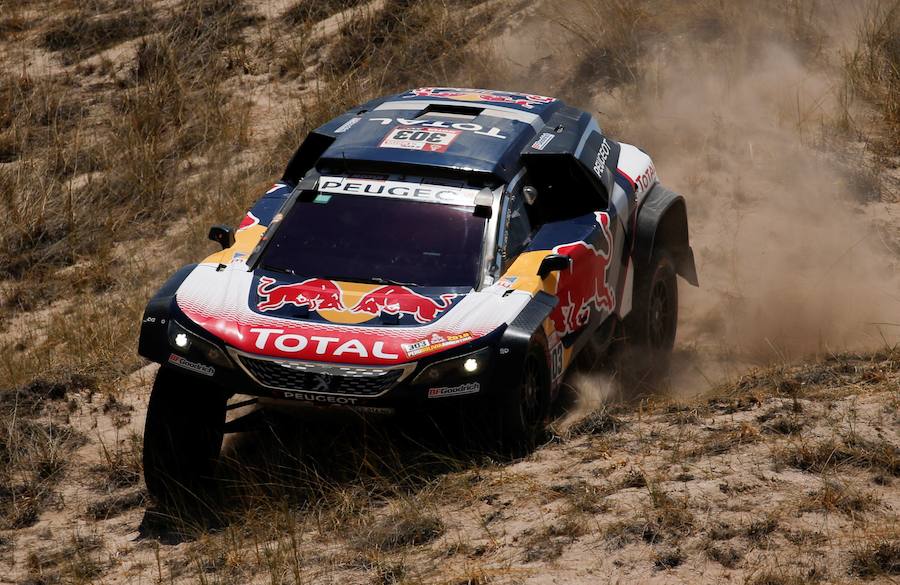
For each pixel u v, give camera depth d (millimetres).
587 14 48844
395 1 54031
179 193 42281
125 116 47906
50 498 22375
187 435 21078
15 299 36469
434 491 20031
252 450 23484
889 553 15930
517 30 49969
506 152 24828
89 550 20078
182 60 52562
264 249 23500
